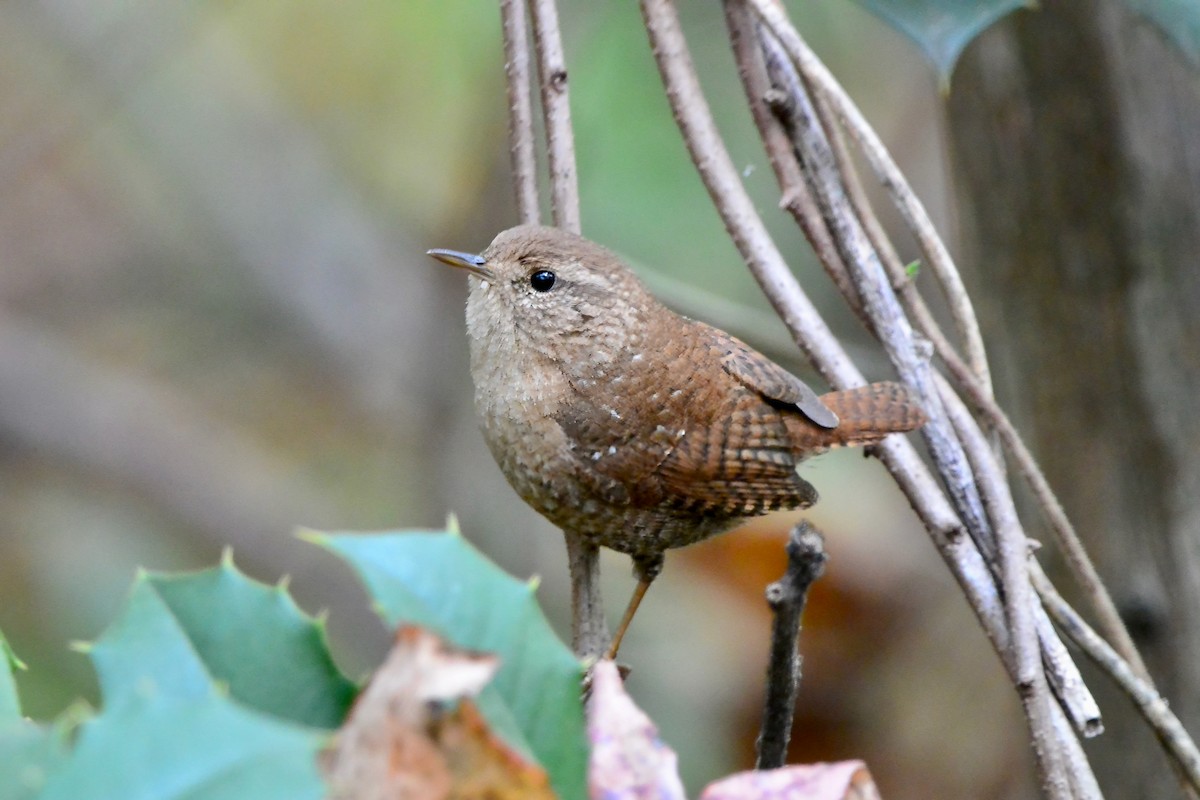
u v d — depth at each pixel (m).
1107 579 7.99
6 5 14.02
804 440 7.51
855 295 6.14
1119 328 7.85
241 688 3.50
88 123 14.53
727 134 12.02
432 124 15.01
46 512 14.14
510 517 12.73
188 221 15.38
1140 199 7.72
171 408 14.98
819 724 11.66
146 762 2.61
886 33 12.77
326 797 2.82
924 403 5.95
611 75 11.97
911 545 12.66
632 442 7.10
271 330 15.39
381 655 13.80
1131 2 5.63
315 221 15.37
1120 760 8.11
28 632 13.53
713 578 12.03
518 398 7.17
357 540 3.30
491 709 3.39
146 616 3.51
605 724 3.44
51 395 14.50
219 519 14.36
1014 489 8.26
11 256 15.13
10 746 2.69
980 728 11.76
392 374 15.15
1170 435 7.78
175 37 14.20
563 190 6.88
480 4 14.08
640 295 7.26
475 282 7.38
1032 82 7.85
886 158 5.70
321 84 15.12
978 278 8.35
